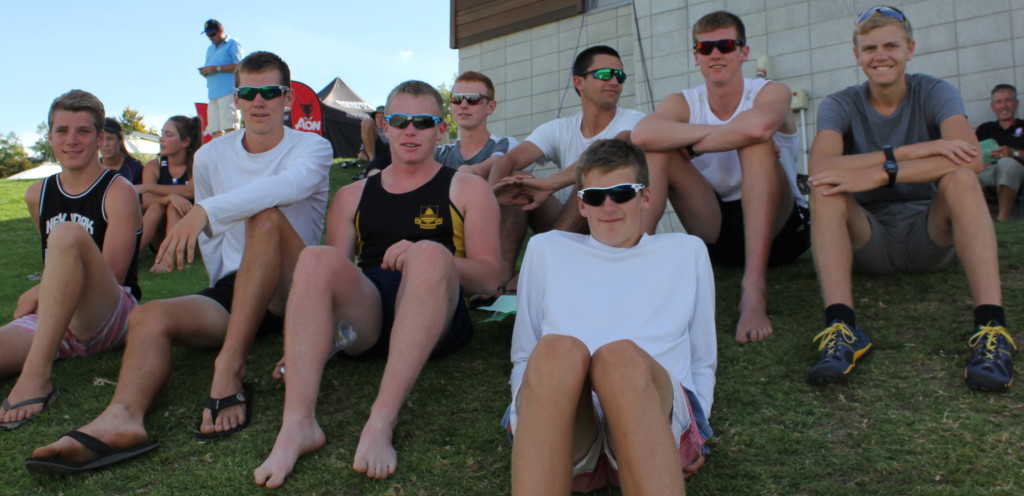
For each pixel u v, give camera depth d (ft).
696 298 7.13
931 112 9.31
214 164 10.02
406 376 7.01
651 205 10.12
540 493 5.15
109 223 9.75
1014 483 5.84
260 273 8.06
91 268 8.39
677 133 9.94
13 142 162.09
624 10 26.00
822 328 9.12
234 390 7.72
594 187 7.18
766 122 9.35
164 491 6.50
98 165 9.98
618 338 6.85
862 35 9.34
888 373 7.82
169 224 16.94
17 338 8.69
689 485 6.25
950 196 8.21
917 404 7.17
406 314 7.23
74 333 8.98
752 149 9.65
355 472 6.64
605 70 12.01
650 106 23.88
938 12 19.65
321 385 8.58
